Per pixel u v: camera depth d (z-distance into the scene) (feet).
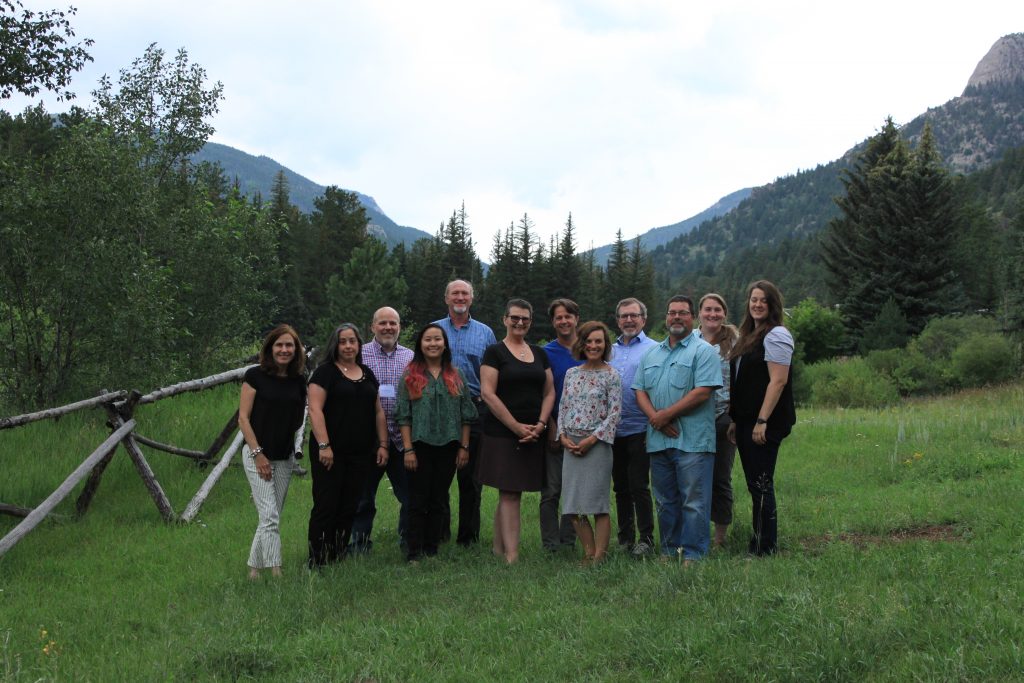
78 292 39.37
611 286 345.10
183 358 53.93
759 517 20.89
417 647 14.93
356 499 22.31
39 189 38.88
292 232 238.89
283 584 19.70
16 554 23.34
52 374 40.47
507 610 17.03
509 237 297.53
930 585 16.14
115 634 16.94
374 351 25.02
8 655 15.10
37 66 48.55
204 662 14.66
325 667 14.35
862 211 175.11
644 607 16.07
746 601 15.56
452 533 26.91
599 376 21.36
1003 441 37.86
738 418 21.13
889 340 149.79
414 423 22.16
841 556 19.33
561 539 24.20
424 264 288.71
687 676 13.05
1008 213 402.11
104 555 23.88
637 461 22.29
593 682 13.10
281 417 21.33
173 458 35.70
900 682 12.12
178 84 61.77
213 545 25.38
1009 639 13.00
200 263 56.29
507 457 21.88
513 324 22.13
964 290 191.31
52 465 31.76
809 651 13.01
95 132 42.42
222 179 69.00
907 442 39.40
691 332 20.62
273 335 21.39
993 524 22.04
